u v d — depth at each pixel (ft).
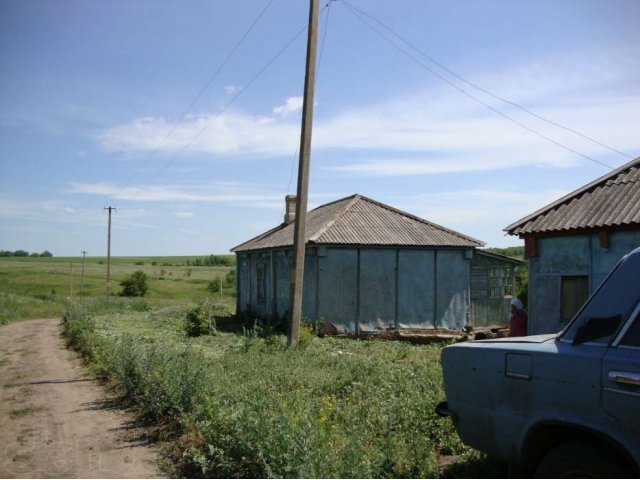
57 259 510.99
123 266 401.29
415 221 79.92
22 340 77.51
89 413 30.35
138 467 21.07
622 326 12.50
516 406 14.25
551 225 39.01
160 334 70.74
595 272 37.22
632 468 11.68
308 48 47.75
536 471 13.42
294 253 47.42
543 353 13.62
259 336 65.57
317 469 16.53
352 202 81.00
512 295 78.79
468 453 19.54
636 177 39.09
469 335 69.87
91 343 55.01
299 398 26.09
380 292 71.15
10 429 27.37
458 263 75.31
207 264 454.40
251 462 18.62
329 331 67.46
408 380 29.91
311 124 47.65
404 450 19.17
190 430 23.93
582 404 12.59
